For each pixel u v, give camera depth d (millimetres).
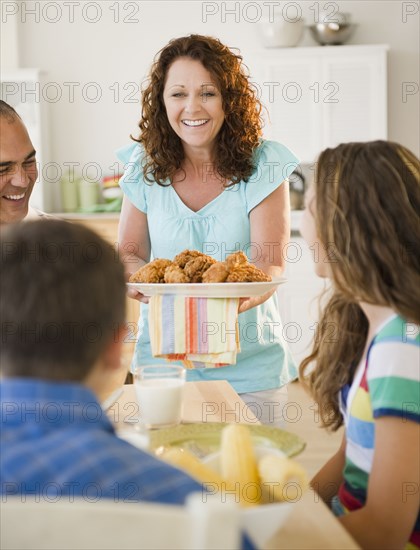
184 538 634
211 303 1859
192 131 2062
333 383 1400
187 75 2047
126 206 2268
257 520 870
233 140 2121
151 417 1428
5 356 841
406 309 1180
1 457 781
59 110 5461
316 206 1259
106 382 924
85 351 850
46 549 653
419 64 5379
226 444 1023
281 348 2168
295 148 5156
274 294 2199
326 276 1364
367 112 5102
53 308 832
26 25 5414
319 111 5113
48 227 866
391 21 5355
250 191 2152
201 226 2168
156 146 2152
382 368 1150
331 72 5086
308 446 3422
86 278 847
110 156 5488
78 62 5445
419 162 1250
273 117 5133
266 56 5094
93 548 650
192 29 5406
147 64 5445
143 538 642
